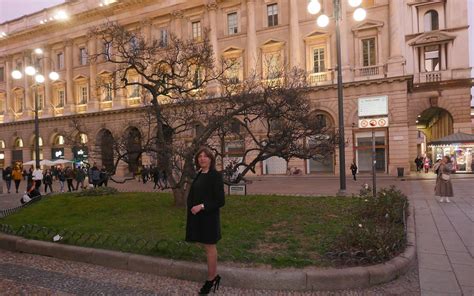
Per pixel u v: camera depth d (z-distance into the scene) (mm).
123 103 41062
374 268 5414
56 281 5758
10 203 17219
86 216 10797
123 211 11375
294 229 8141
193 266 5664
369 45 32188
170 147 11133
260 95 11500
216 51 36969
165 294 5141
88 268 6391
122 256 6309
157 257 6145
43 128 47281
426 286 5281
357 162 31797
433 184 22203
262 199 13406
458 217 10438
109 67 42219
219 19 37281
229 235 7590
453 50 34406
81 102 45656
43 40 47656
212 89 31516
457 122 34625
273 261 5777
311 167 33469
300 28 34000
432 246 7379
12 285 5613
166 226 8641
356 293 5066
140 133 12766
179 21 38688
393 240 6281
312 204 11914
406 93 29938
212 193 5023
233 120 11875
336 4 16500
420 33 35312
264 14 35531
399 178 27031
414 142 36219
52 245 7258
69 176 23344
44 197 16234
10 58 51438
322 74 32875
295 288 5188
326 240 7000
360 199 11578
